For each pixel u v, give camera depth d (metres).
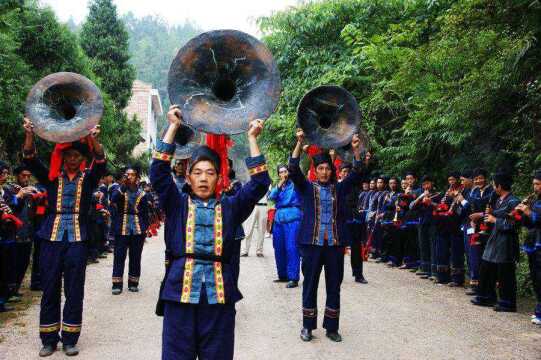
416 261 10.35
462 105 8.40
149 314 6.34
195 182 3.25
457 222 8.55
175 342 3.00
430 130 10.69
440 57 8.70
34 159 4.91
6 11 10.25
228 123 3.26
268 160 19.02
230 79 3.48
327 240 5.28
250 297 7.39
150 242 14.65
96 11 23.00
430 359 4.79
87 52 22.53
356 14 14.52
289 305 6.92
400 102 12.48
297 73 15.45
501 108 8.42
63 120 4.79
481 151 10.45
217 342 3.04
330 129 5.20
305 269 5.39
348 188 5.48
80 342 5.20
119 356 4.79
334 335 5.35
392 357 4.83
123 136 21.19
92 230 10.51
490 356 4.89
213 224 3.16
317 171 5.52
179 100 3.28
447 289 8.30
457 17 7.83
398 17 14.09
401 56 10.25
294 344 5.20
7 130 10.68
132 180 7.71
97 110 4.75
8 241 6.40
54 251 4.85
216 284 3.06
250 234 12.11
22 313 6.33
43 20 12.94
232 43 3.35
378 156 13.02
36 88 4.71
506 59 7.29
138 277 7.80
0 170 6.35
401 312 6.59
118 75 22.19
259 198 3.27
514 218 6.21
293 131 14.29
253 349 5.04
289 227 8.31
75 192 4.98
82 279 4.94
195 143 7.83
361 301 7.22
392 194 11.06
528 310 6.86
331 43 15.05
